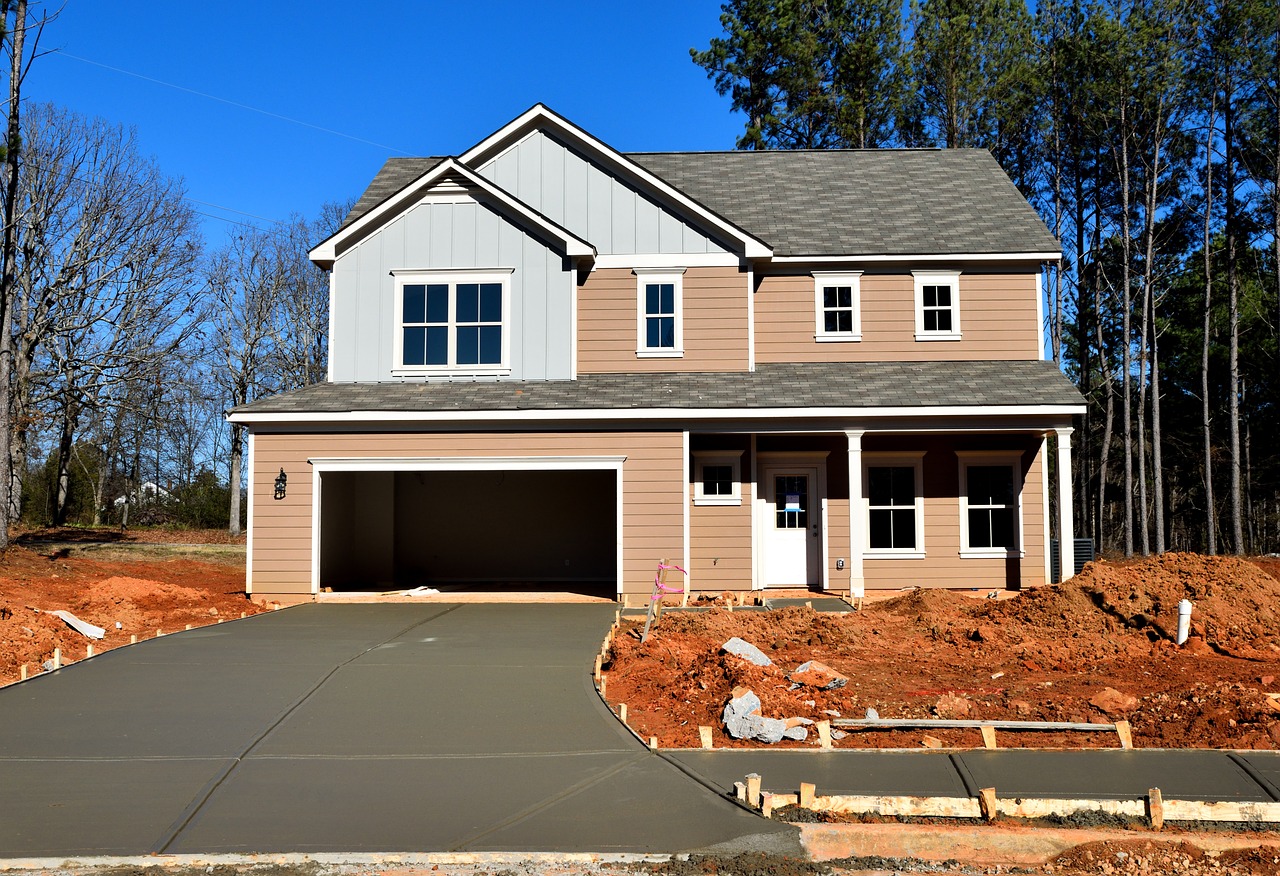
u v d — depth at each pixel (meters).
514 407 17.86
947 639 13.78
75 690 10.85
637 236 20.19
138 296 37.09
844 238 21.02
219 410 52.09
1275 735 8.91
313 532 18.06
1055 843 6.82
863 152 25.25
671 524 17.98
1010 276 20.58
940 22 36.69
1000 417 18.20
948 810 7.24
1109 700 10.13
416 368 19.39
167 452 57.78
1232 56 29.81
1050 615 14.41
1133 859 6.65
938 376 19.44
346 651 12.98
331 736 9.26
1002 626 14.12
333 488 19.95
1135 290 37.09
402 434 18.11
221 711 10.06
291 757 8.65
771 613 15.61
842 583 19.86
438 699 10.55
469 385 19.09
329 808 7.47
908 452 19.98
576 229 20.27
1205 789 7.59
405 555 22.33
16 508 34.75
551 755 8.69
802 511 20.25
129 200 36.88
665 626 14.71
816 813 7.28
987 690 11.03
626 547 17.98
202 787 7.89
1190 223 36.25
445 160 19.31
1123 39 31.23
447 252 19.53
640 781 8.00
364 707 10.23
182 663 12.20
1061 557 18.38
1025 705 10.19
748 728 9.27
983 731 8.73
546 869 6.51
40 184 34.16
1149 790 7.32
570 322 19.39
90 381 37.12
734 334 19.98
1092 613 14.28
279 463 18.16
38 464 46.66
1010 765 8.23
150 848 6.73
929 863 6.80
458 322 19.47
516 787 7.90
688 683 11.04
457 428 18.08
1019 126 37.12
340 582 20.55
